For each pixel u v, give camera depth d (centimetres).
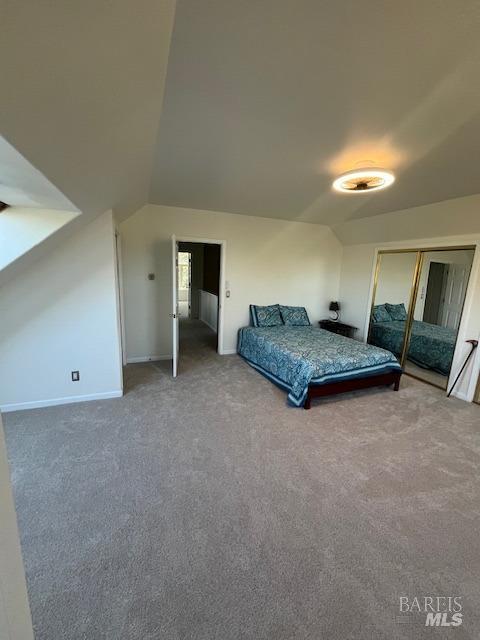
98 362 304
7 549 62
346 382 316
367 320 483
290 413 290
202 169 274
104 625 115
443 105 169
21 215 223
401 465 217
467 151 217
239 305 476
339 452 229
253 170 277
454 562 145
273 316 477
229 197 364
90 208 241
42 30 70
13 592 65
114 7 77
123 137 161
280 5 111
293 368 321
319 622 118
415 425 275
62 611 119
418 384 381
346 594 129
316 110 181
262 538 154
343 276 531
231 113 185
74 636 111
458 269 345
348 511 173
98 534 153
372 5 110
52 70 83
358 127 198
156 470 203
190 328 680
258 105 176
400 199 339
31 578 131
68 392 297
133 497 179
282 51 134
